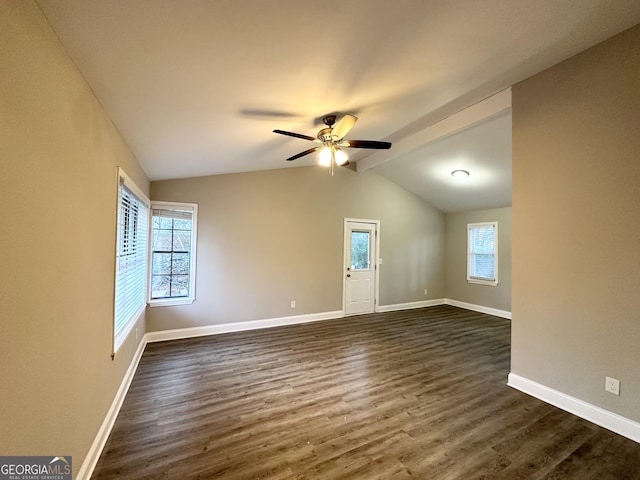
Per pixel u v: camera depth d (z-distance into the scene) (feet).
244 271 15.76
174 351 12.47
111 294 7.47
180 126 8.41
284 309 16.96
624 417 7.14
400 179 20.47
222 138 9.93
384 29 5.54
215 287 15.03
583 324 7.92
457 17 5.61
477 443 6.81
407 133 13.99
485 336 15.11
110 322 7.39
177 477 5.69
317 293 18.06
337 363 11.40
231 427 7.29
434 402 8.60
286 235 16.99
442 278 23.65
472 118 11.00
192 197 14.51
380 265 20.68
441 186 19.56
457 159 15.69
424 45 6.39
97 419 6.34
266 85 6.89
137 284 11.51
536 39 7.00
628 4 6.08
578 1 5.82
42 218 4.10
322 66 6.47
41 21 3.95
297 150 13.21
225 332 15.24
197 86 6.42
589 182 7.79
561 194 8.38
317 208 18.06
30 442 3.84
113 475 5.74
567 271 8.27
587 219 7.84
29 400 3.82
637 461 6.27
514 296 9.64
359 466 6.04
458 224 22.94
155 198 13.76
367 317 19.01
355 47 5.96
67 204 4.90
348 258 19.31
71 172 5.03
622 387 7.19
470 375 10.46
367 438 6.93
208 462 6.10
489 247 20.90
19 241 3.57
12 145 3.40
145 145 9.37
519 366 9.45
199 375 10.21
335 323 17.43
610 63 7.34
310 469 5.93
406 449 6.57
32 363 3.88
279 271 16.76
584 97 7.83
